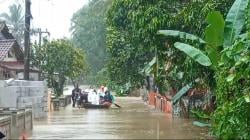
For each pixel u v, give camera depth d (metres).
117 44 33.66
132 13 20.39
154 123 18.97
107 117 22.80
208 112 19.41
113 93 60.19
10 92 19.16
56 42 42.22
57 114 25.52
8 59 32.06
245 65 12.12
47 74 41.38
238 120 12.34
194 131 15.67
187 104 22.61
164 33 16.05
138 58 33.75
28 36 25.69
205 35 14.94
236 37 14.30
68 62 42.53
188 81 19.38
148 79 38.41
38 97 22.64
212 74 17.98
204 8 17.22
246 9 13.92
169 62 22.22
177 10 20.33
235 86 12.98
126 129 16.33
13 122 14.38
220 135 12.63
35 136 14.12
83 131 15.62
